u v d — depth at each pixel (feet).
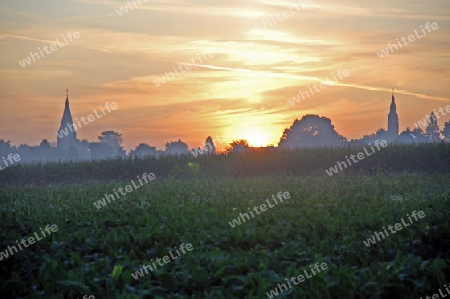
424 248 45.06
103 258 41.98
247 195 78.02
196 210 62.90
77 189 94.84
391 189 86.02
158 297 33.45
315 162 130.11
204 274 36.55
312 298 33.24
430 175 112.57
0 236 50.52
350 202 66.08
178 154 136.87
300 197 75.15
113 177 131.75
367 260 42.70
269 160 129.90
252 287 35.22
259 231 49.90
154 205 68.23
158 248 44.98
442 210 57.00
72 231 54.29
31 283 39.47
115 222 58.70
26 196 83.97
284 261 41.27
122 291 34.73
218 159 132.36
